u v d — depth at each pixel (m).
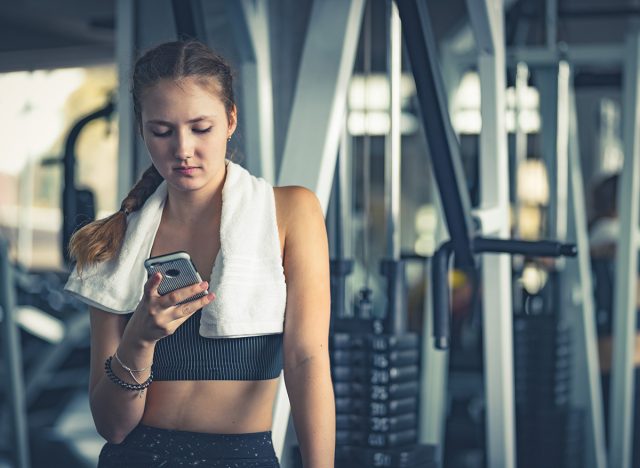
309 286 1.50
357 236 5.99
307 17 2.92
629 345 3.87
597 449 4.01
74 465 5.27
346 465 2.37
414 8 2.02
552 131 3.85
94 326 1.56
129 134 2.64
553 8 3.87
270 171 2.56
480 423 5.00
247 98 2.52
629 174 3.85
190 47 1.44
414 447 2.40
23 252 8.57
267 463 1.49
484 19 2.53
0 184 10.91
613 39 6.57
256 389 1.49
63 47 6.57
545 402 3.71
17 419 4.04
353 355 2.39
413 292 5.49
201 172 1.44
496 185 2.65
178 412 1.48
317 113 2.23
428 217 7.16
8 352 4.03
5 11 6.08
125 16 2.67
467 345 5.20
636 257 3.86
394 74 2.42
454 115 4.12
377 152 7.23
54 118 9.44
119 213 1.56
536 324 3.72
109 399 1.45
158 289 1.39
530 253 2.21
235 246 1.46
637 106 3.85
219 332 1.44
